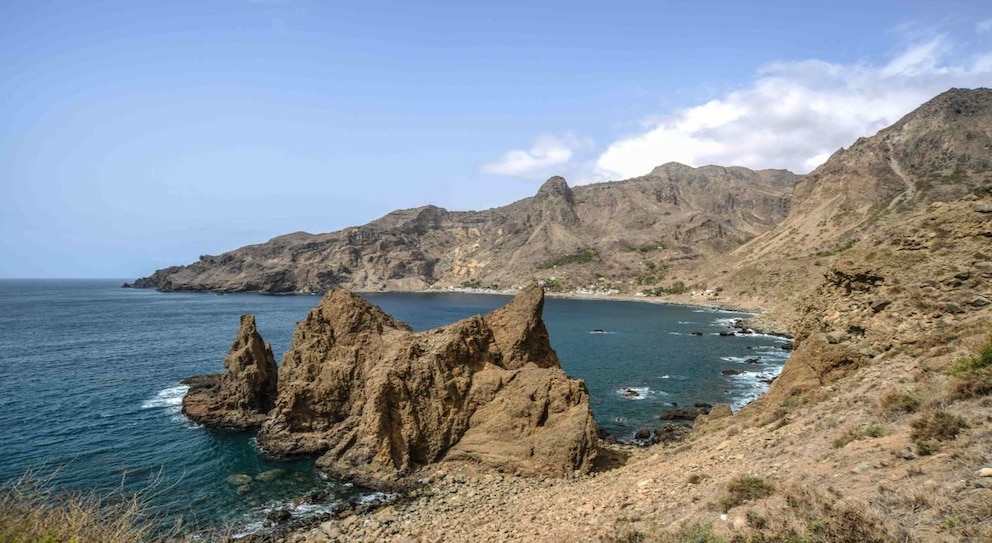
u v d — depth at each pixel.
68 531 10.29
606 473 32.84
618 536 15.68
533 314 44.72
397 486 34.31
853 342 30.12
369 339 44.47
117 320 134.75
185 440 43.94
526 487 32.41
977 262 28.30
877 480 12.91
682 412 50.06
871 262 33.41
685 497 17.86
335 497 33.44
